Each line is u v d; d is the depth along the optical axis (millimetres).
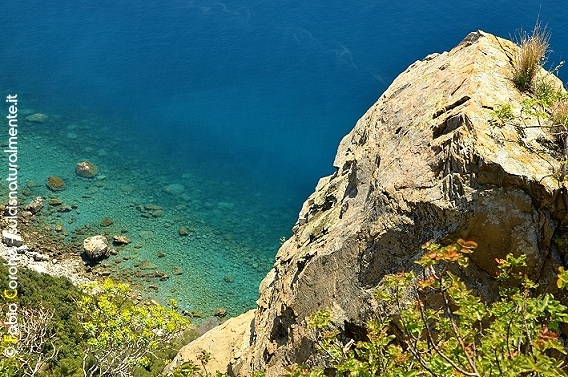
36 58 58375
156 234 35812
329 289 11078
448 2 62562
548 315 8086
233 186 41844
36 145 43969
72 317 24594
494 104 9961
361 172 12281
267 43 60250
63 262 32469
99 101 52188
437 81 11664
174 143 46781
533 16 56312
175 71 57219
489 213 8883
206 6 68625
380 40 58250
